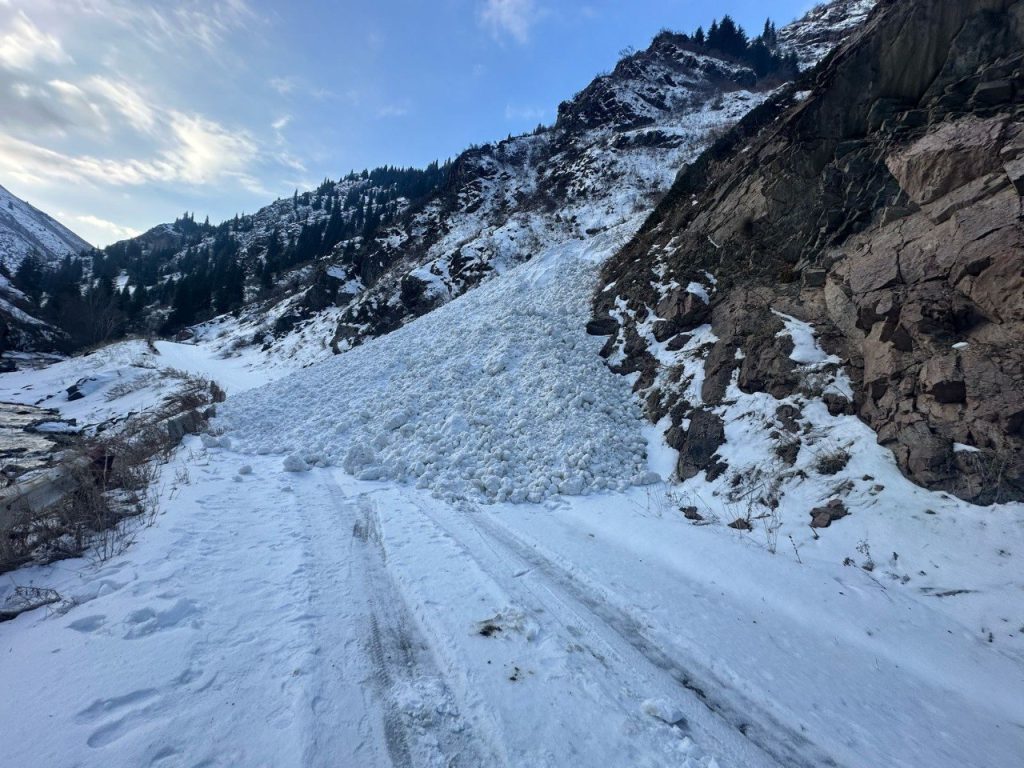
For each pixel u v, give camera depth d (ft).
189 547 18.22
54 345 164.35
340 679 12.30
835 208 32.37
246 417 43.34
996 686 13.69
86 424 65.36
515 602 16.28
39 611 14.33
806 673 14.11
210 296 230.68
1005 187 22.72
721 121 122.01
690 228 45.93
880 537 19.12
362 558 19.04
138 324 212.84
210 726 10.41
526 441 31.94
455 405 37.68
